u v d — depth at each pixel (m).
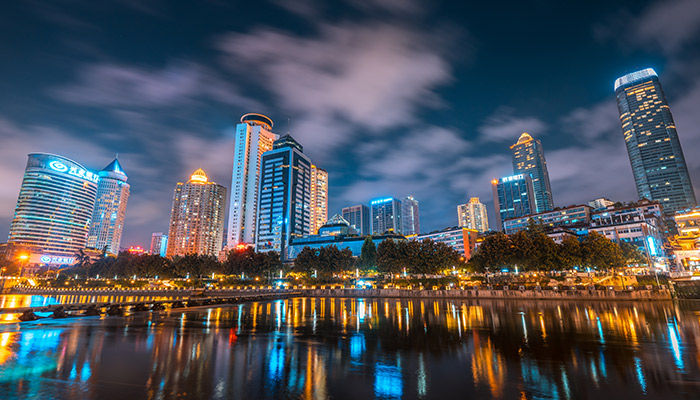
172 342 27.14
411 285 105.50
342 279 126.19
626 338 29.55
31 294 153.62
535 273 97.62
